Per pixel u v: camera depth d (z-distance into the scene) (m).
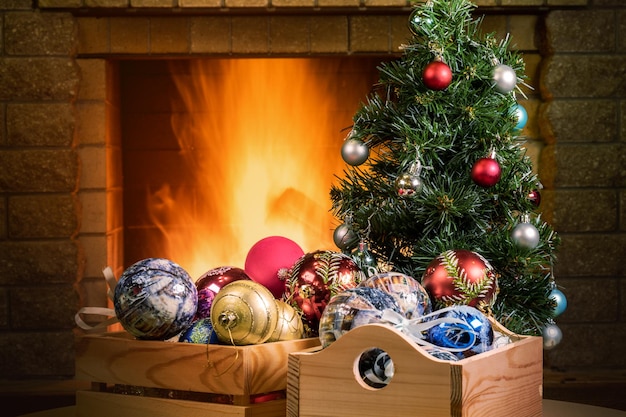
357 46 2.55
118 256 2.79
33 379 2.55
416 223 1.51
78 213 2.55
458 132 1.50
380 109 1.56
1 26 2.51
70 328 2.55
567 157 2.58
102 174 2.58
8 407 2.23
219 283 1.34
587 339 2.60
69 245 2.54
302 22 2.55
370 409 1.00
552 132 2.58
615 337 2.61
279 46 2.55
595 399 2.29
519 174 1.53
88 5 2.49
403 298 1.13
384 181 1.58
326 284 1.27
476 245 1.50
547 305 1.56
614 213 2.59
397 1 2.49
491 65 1.52
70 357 2.55
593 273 2.59
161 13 2.53
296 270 1.30
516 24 2.61
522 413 1.13
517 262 1.47
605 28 2.58
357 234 1.55
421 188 1.43
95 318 2.57
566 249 2.59
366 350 1.02
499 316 1.49
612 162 2.58
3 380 2.54
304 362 1.04
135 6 2.48
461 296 1.20
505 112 1.53
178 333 1.24
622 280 2.60
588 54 2.58
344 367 1.02
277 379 1.18
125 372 1.24
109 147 2.64
